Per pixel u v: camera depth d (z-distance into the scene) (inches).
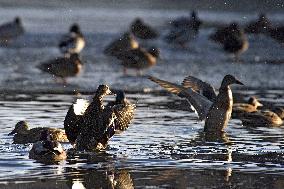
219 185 461.4
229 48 1331.2
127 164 518.6
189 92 672.4
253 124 704.4
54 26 1830.7
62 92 916.6
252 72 1135.0
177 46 1542.8
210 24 1942.7
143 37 1558.8
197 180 473.7
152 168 507.2
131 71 1151.6
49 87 960.3
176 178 478.0
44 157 530.6
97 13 2229.3
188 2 2468.0
